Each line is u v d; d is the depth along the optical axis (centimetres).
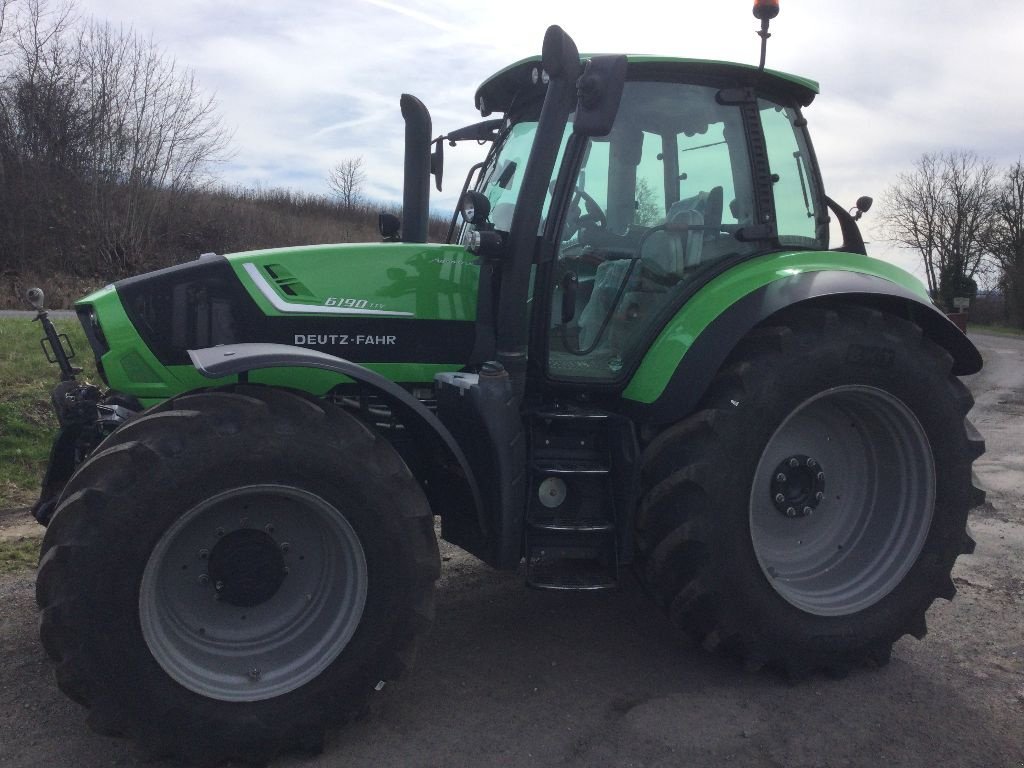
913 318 337
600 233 320
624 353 322
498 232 298
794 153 354
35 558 406
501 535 276
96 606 225
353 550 252
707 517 284
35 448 582
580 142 307
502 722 268
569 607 367
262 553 252
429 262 317
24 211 2045
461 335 316
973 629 351
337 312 305
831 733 267
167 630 243
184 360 299
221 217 2592
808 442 327
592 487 293
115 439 237
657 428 309
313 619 259
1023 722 276
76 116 2173
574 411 301
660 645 330
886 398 312
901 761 252
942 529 322
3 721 260
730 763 248
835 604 310
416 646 257
